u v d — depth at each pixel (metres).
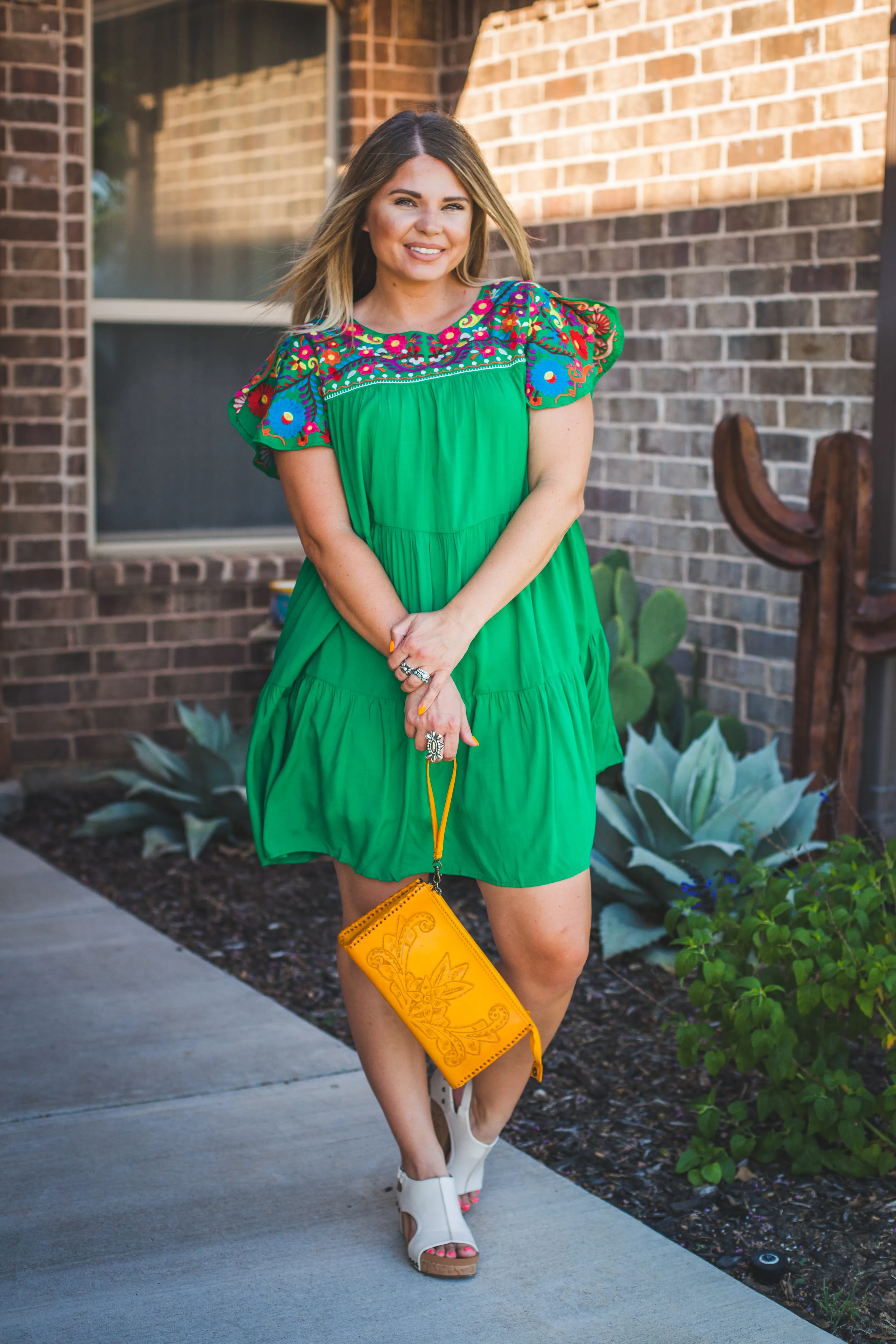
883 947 2.78
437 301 2.35
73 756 5.86
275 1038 3.48
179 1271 2.47
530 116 5.75
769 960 2.85
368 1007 2.47
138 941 4.18
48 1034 3.50
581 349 2.35
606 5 5.34
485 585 2.23
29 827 5.37
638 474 5.47
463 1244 2.43
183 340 6.04
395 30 6.10
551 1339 2.28
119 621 5.87
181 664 6.00
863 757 4.32
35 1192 2.73
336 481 2.33
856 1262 2.53
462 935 2.30
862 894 2.87
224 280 6.09
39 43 5.46
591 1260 2.51
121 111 5.81
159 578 5.86
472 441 2.27
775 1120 3.03
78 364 5.69
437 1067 2.45
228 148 6.02
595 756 2.58
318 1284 2.43
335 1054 3.38
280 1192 2.74
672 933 3.64
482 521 2.29
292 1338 2.28
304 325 2.40
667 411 5.30
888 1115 2.79
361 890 2.46
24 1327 2.31
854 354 4.55
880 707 4.27
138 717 5.95
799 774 4.30
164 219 5.95
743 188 4.89
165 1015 3.62
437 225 2.25
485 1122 2.57
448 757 2.23
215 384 6.12
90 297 5.81
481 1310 2.36
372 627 2.26
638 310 5.38
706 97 4.98
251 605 6.08
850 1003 2.94
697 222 5.08
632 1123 3.05
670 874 3.83
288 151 6.12
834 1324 2.34
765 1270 2.47
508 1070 2.50
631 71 5.27
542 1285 2.43
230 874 4.86
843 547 4.11
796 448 4.79
